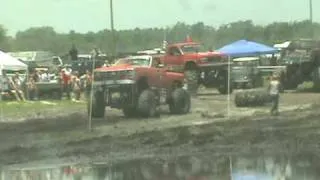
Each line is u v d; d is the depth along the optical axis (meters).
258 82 49.50
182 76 31.95
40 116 31.55
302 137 20.80
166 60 46.34
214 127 23.70
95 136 21.88
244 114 29.67
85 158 17.48
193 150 18.70
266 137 20.97
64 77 45.16
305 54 47.28
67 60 71.00
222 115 29.33
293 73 47.44
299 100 37.66
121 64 30.55
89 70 52.34
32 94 44.22
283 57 49.03
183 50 46.19
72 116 30.81
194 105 36.44
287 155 17.28
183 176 13.96
